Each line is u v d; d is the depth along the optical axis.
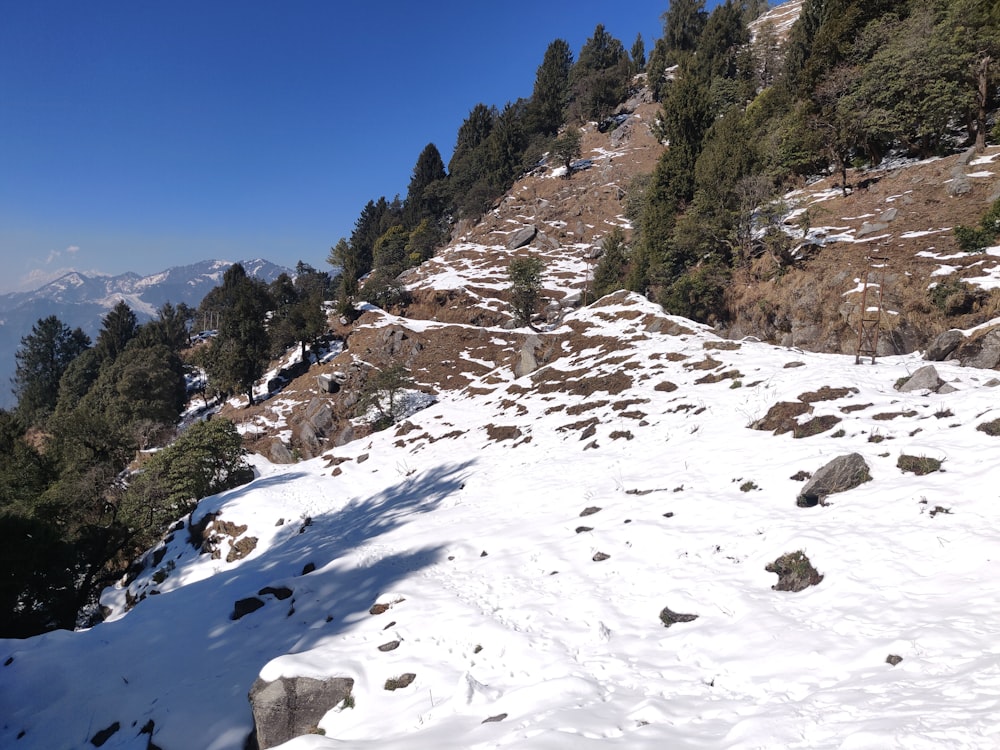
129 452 41.34
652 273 36.19
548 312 51.22
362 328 58.28
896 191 29.48
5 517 21.47
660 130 69.56
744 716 4.92
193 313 114.12
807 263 26.34
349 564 12.70
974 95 28.91
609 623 7.94
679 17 98.75
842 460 9.88
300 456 43.69
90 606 26.86
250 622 11.23
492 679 7.07
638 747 4.54
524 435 21.88
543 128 104.38
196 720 8.26
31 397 91.88
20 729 9.09
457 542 12.97
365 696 7.39
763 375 17.73
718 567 8.66
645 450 15.53
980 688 4.22
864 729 4.01
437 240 92.19
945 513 7.88
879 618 6.07
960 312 18.64
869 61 33.38
